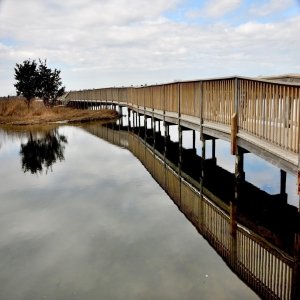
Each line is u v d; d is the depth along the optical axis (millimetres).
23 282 5227
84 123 30703
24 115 35156
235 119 7992
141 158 14531
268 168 11273
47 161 14477
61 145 18641
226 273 5156
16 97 43844
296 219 7016
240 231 6656
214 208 8078
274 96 6445
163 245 6230
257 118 7160
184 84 12062
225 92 8773
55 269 5566
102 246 6312
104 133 23484
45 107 38812
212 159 13039
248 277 4988
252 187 9125
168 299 4605
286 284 4652
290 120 5953
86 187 10289
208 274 5160
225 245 6102
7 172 12625
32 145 19016
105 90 35031
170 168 12414
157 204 8531
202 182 10211
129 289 4895
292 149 5926
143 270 5391
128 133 23344
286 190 8828
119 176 11492
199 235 6598
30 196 9570
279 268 5152
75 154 15938
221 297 4555
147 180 10836
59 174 12039
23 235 6957
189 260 5625
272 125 6660
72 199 9172
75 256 5980
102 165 13312
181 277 5125
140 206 8422
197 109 10797
